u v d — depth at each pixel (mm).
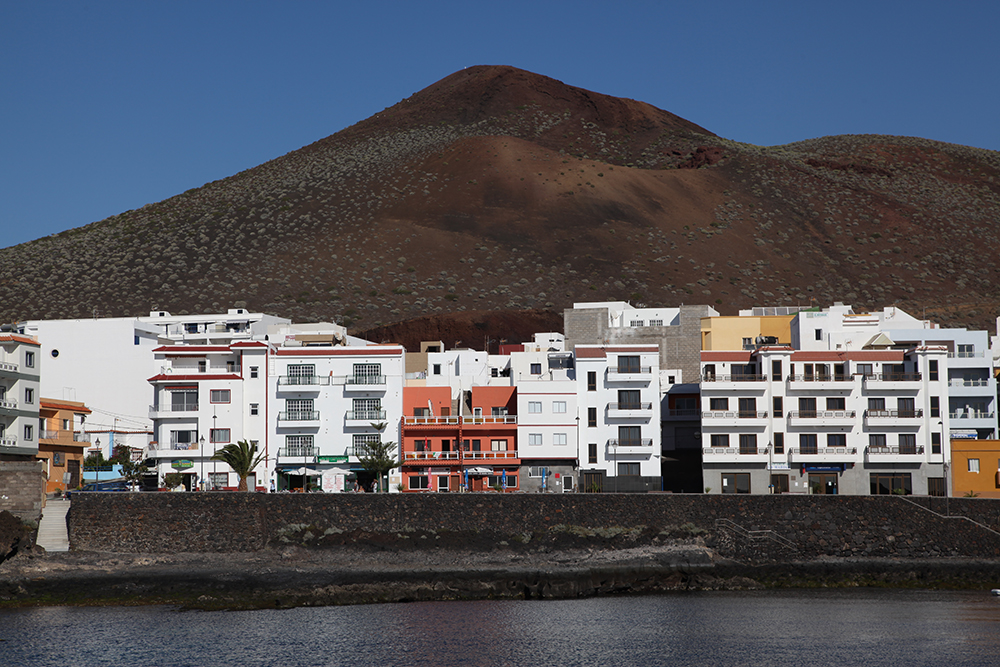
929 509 96062
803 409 114750
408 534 93312
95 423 151125
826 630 77125
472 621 79938
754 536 95250
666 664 68375
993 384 121375
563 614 82500
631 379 117125
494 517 95000
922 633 76062
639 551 93688
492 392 121688
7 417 104000
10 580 84188
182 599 85562
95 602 84438
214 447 116562
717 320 143875
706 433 114750
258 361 119375
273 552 91875
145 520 92188
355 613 82625
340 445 118188
